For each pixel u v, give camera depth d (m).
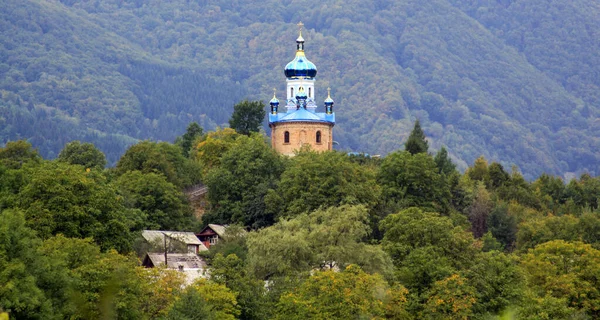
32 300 197.25
